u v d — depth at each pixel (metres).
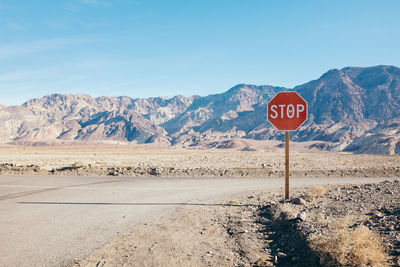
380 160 41.16
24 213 9.44
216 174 19.62
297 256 5.56
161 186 14.83
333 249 5.05
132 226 7.98
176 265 5.53
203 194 12.55
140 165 29.33
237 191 13.16
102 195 12.48
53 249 6.38
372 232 6.02
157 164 30.97
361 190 10.73
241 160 38.94
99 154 65.75
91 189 13.98
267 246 6.34
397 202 8.15
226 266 5.46
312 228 6.45
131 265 5.56
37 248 6.45
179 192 13.10
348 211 7.88
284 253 5.85
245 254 5.94
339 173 20.05
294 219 7.11
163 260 5.75
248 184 15.35
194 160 39.16
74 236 7.21
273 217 8.01
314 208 8.58
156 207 10.20
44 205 10.60
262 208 9.43
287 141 10.12
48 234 7.36
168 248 6.36
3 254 6.14
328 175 19.47
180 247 6.41
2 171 21.41
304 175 19.47
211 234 7.23
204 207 10.07
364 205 8.34
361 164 32.03
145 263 5.63
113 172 20.27
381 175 19.50
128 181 16.67
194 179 17.52
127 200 11.44
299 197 10.43
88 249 6.37
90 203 10.91
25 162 35.66
